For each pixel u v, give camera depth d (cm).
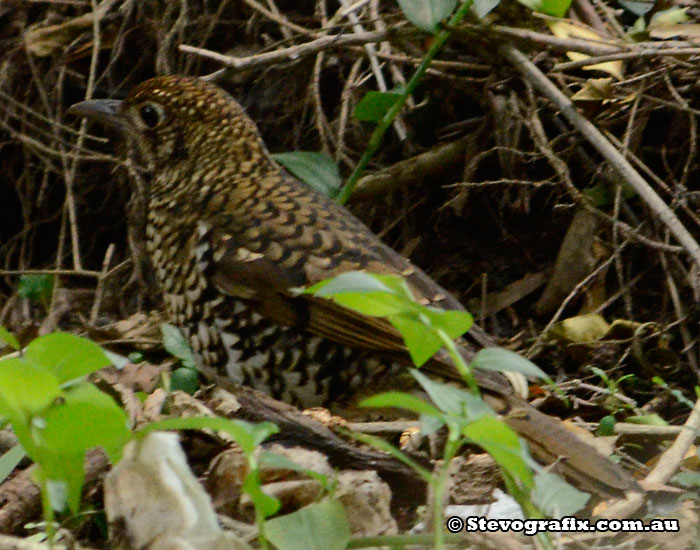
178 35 1123
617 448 750
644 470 705
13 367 436
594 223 1005
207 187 793
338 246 758
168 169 817
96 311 1026
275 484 587
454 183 1081
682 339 974
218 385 770
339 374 747
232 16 1125
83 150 1085
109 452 482
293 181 822
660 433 744
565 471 649
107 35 1141
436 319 475
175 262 788
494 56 977
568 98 938
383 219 1110
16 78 1163
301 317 741
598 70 984
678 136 1005
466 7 884
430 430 454
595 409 832
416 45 1029
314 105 1095
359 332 730
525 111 996
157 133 823
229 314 761
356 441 733
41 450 466
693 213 940
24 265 1196
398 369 732
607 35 956
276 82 1116
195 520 459
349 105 1088
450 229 1095
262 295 748
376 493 588
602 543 596
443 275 1081
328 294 457
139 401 695
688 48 896
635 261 1007
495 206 1077
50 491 516
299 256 750
